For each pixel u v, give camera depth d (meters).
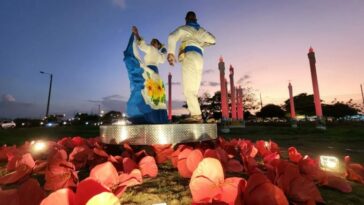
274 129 21.11
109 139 4.03
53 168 2.33
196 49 4.52
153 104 4.61
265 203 1.45
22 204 1.34
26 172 2.71
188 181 2.70
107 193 1.17
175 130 3.79
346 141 10.04
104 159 3.39
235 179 1.62
